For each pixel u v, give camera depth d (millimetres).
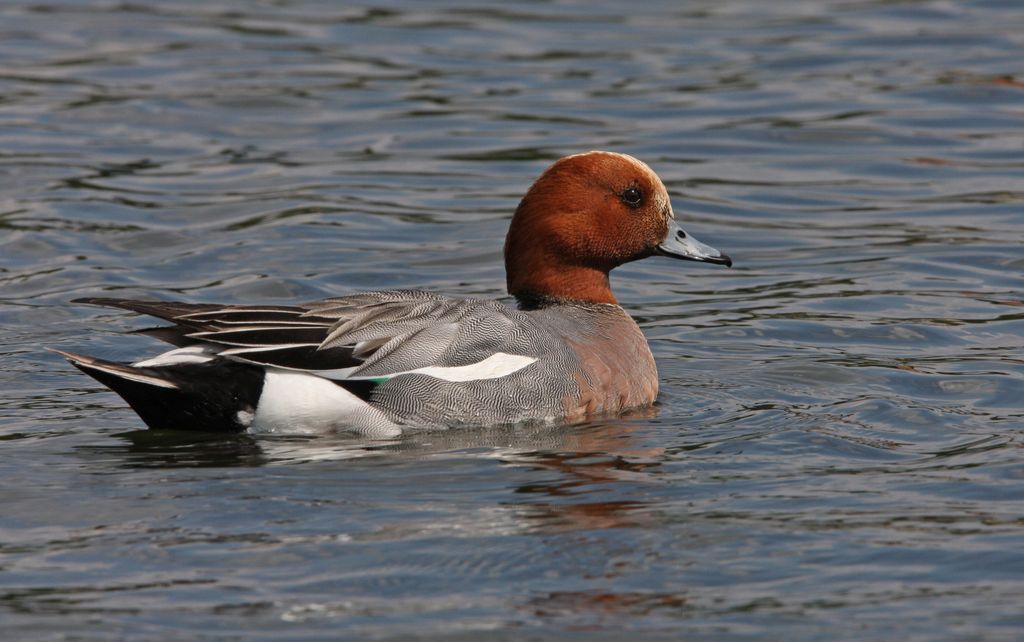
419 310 12000
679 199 19562
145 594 8422
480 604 8328
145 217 18531
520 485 10281
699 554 9000
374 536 9266
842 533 9312
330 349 11594
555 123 22688
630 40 27750
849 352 14203
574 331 12648
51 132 21875
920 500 9930
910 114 23062
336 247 17656
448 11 29875
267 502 9875
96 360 11344
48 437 11477
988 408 12297
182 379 11391
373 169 20719
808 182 20359
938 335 14633
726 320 15414
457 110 23312
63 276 16484
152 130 22234
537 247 13320
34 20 28422
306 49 26781
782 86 24625
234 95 23875
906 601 8352
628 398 12531
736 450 11164
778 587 8547
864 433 11594
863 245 17875
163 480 10352
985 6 29734
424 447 11297
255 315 11617
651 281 17125
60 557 8930
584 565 8852
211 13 29375
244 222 18438
